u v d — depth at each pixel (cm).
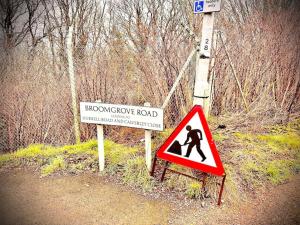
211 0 262
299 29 609
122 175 335
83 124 468
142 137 454
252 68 576
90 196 297
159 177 324
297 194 292
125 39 762
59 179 333
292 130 450
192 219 258
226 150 377
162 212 269
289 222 252
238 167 333
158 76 484
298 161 354
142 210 272
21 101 477
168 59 484
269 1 662
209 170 273
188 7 537
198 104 295
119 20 861
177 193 296
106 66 502
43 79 525
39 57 576
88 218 261
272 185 309
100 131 334
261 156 361
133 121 313
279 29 596
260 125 468
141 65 505
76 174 344
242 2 686
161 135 436
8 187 318
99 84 475
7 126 474
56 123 484
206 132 268
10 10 882
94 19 891
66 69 530
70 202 287
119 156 375
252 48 587
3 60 525
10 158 393
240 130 454
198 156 278
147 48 522
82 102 328
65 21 913
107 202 286
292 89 558
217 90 543
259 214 264
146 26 708
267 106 534
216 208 273
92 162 370
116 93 496
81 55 601
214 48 485
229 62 515
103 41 709
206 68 284
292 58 570
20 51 575
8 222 254
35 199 293
